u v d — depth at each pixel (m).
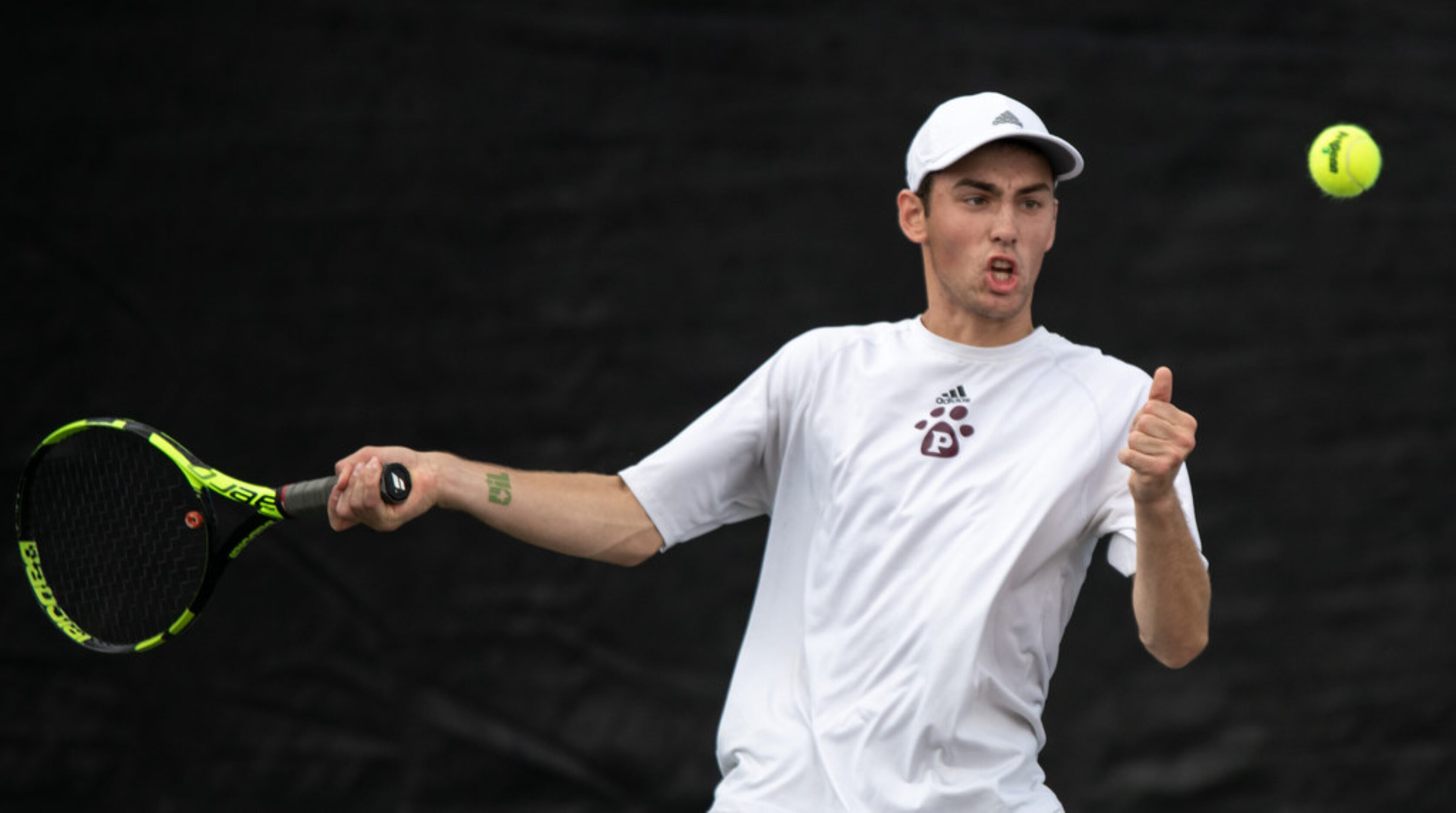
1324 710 18.97
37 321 19.62
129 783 19.19
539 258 19.73
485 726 19.30
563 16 19.91
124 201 19.75
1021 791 10.38
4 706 19.27
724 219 19.70
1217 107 19.48
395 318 19.70
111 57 19.83
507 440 19.59
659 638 19.41
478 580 19.47
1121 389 10.68
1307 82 19.45
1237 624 19.06
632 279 19.72
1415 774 18.84
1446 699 18.91
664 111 19.81
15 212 19.73
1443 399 19.19
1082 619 19.16
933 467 10.59
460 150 19.83
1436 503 19.11
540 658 19.39
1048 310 19.38
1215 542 19.16
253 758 19.22
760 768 10.77
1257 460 19.20
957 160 10.55
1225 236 19.41
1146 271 19.41
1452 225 19.30
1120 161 19.48
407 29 19.89
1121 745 19.00
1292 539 19.14
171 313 19.64
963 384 10.80
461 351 19.67
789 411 11.32
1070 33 19.59
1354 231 19.34
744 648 11.31
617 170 19.80
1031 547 10.33
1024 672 10.54
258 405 19.56
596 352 19.66
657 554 19.44
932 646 10.23
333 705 19.28
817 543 10.95
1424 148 19.33
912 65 19.69
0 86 19.84
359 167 19.81
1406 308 19.28
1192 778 18.92
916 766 10.26
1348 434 19.22
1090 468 10.43
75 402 19.58
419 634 19.39
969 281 10.62
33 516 12.23
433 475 10.55
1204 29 19.53
